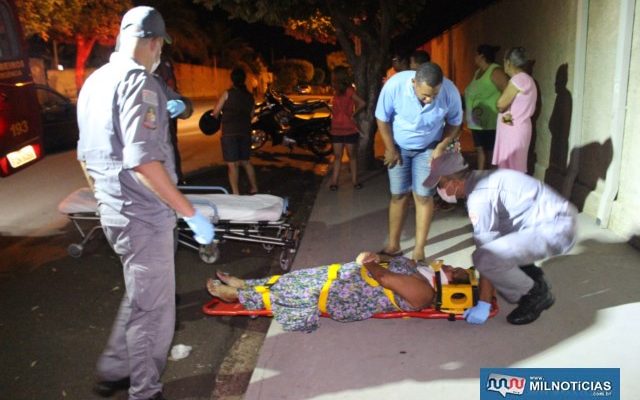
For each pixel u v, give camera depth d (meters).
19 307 4.91
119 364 3.40
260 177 10.41
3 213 7.82
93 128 2.90
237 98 7.80
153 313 3.12
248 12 10.14
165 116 2.97
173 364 4.02
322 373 3.57
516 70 5.76
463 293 3.96
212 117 8.56
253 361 4.05
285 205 5.66
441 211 6.96
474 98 6.98
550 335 3.81
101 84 2.89
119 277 5.52
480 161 7.14
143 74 2.87
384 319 4.20
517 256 3.70
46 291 5.23
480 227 3.78
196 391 3.70
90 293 5.18
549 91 7.39
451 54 16.97
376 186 8.75
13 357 4.11
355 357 3.73
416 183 4.99
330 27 18.66
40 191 9.14
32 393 3.68
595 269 4.76
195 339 4.36
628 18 5.24
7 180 10.06
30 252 6.24
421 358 3.66
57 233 6.87
